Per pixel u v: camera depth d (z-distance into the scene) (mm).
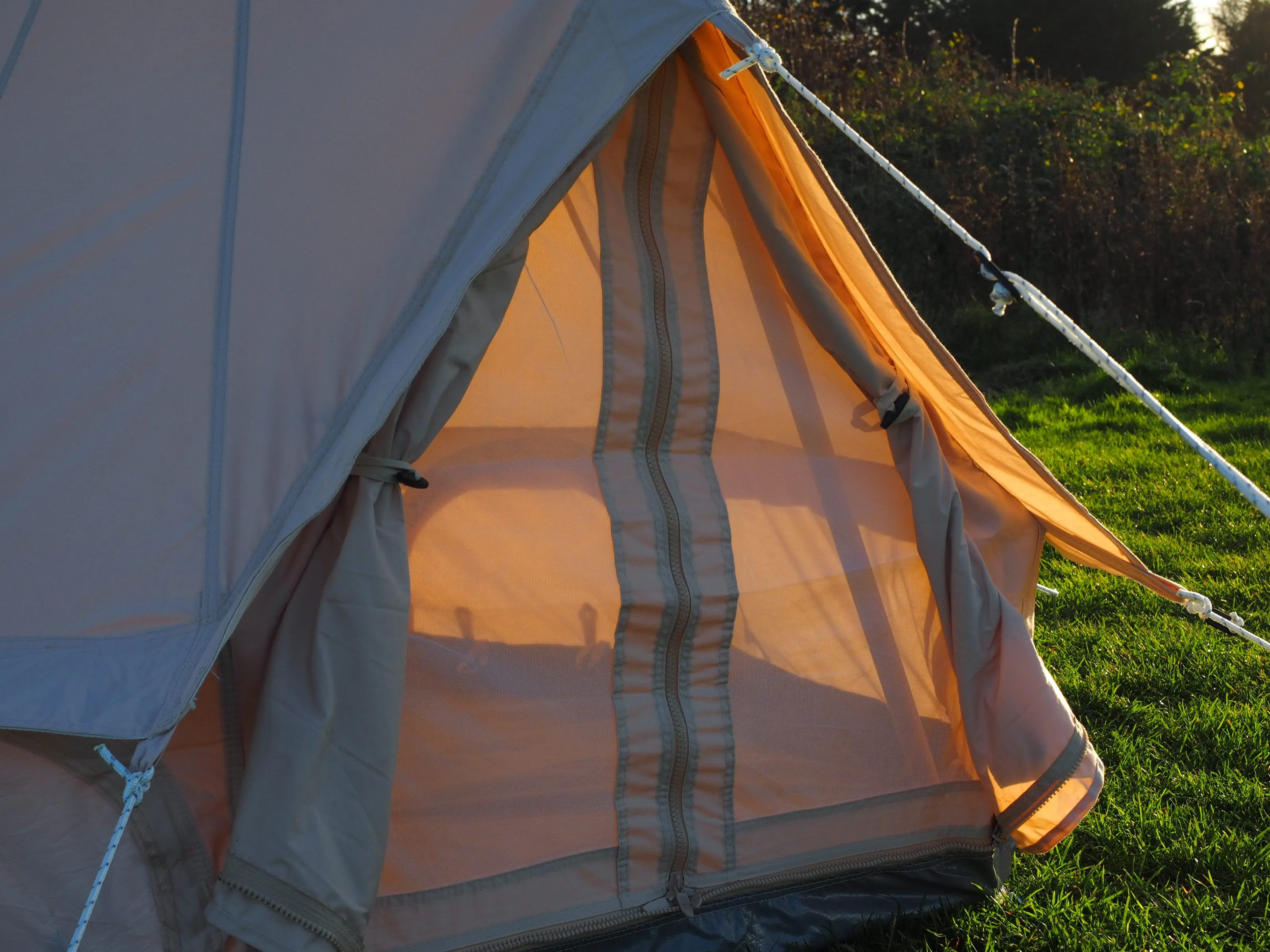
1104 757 3766
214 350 2262
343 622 2186
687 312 2812
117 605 2111
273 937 2023
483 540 2551
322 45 2475
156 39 2479
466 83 2463
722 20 2439
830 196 2674
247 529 2158
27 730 2002
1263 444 7688
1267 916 2920
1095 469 7273
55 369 2240
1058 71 21266
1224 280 10461
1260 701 4102
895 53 16688
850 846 2895
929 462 2986
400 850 2430
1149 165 11242
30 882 2184
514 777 2527
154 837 2236
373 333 2297
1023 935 2844
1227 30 22594
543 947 2543
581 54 2457
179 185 2359
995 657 2908
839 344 2912
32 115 2422
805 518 2922
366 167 2391
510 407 2611
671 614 2682
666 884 2668
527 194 2342
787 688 2838
